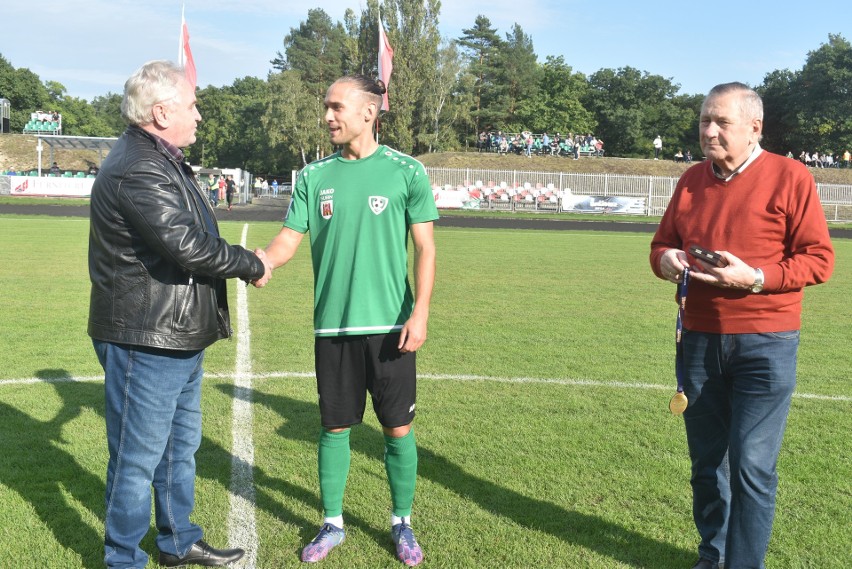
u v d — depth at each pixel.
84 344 7.37
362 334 3.28
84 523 3.60
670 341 8.12
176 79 2.91
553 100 82.00
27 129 55.56
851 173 53.25
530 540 3.51
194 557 3.30
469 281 12.62
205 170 51.28
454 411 5.48
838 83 73.12
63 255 14.45
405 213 3.34
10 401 5.47
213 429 5.00
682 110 87.38
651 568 3.28
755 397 3.00
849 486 4.17
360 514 3.80
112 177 2.80
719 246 3.09
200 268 2.84
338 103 3.23
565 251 18.52
